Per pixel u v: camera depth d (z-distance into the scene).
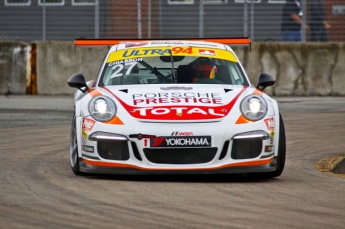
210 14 57.16
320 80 51.59
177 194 19.06
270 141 21.12
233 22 57.06
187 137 20.33
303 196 19.12
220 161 20.59
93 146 20.92
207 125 20.53
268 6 56.38
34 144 29.81
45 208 17.02
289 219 16.14
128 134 20.52
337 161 26.31
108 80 24.14
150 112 20.86
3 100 47.75
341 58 51.53
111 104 21.28
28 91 51.88
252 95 21.86
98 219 15.87
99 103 21.31
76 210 16.80
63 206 17.27
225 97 21.98
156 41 27.14
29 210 16.77
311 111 42.44
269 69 51.56
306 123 37.38
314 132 34.28
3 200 17.98
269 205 17.75
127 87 23.12
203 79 24.14
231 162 20.59
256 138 20.80
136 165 20.50
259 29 56.56
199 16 55.91
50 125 36.12
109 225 15.30
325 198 18.84
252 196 18.98
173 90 22.55
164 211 16.80
